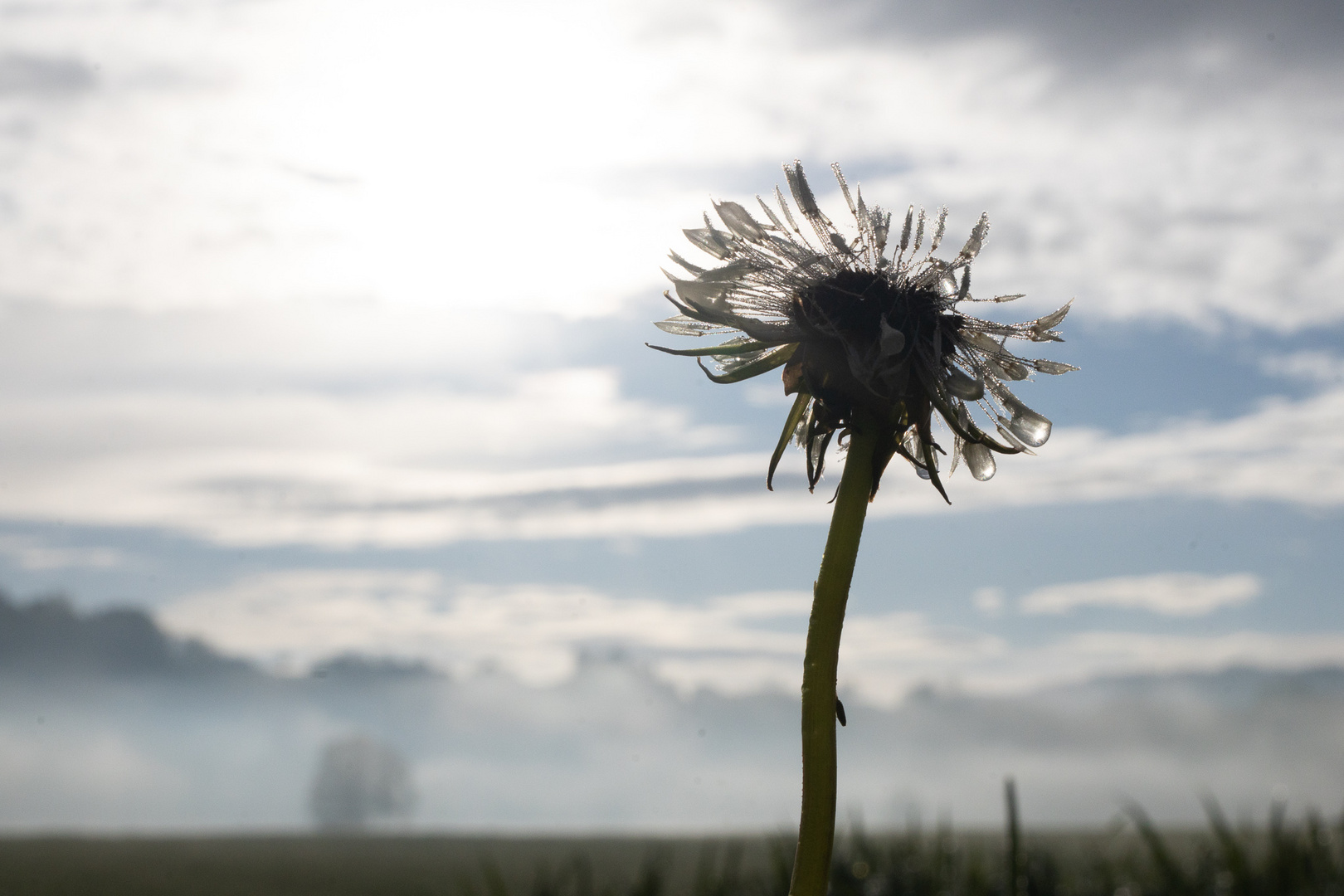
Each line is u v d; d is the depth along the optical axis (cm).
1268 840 336
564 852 529
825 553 91
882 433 97
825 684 86
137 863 523
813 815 83
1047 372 109
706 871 365
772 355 108
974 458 111
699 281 105
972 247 104
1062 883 310
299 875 480
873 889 302
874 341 98
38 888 461
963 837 393
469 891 372
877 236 104
